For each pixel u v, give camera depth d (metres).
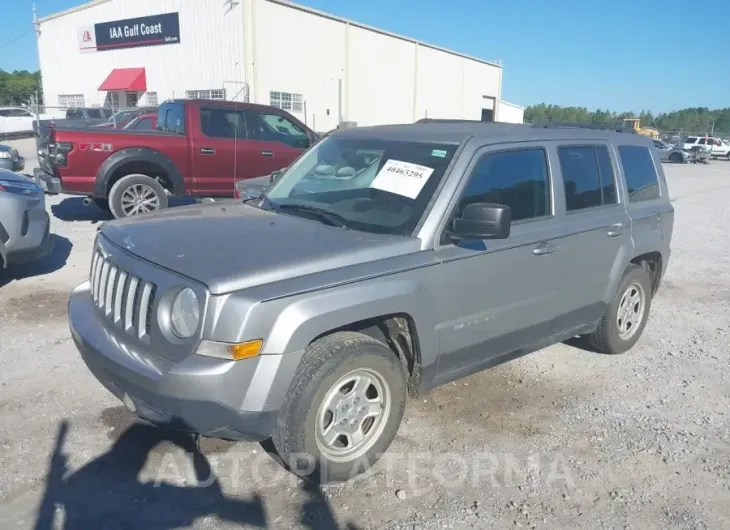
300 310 3.08
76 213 11.50
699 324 6.62
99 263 3.72
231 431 3.08
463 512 3.32
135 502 3.28
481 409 4.45
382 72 38.66
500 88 52.62
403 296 3.45
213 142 10.55
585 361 5.43
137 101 35.06
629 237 5.16
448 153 3.96
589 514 3.35
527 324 4.36
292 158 11.33
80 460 3.62
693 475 3.74
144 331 3.20
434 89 44.03
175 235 3.57
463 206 3.85
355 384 3.44
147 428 3.99
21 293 6.64
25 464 3.56
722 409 4.61
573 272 4.62
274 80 31.38
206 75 31.58
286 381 3.08
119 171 10.02
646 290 5.61
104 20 35.38
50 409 4.18
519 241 4.12
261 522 3.18
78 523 3.10
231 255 3.24
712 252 10.52
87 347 3.40
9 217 6.48
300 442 3.25
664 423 4.36
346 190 4.19
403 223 3.74
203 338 2.97
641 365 5.40
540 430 4.20
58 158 9.43
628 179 5.32
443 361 3.86
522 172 4.30
